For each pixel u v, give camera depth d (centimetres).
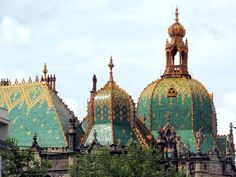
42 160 17250
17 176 16575
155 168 18488
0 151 16588
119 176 17612
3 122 17000
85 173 17750
